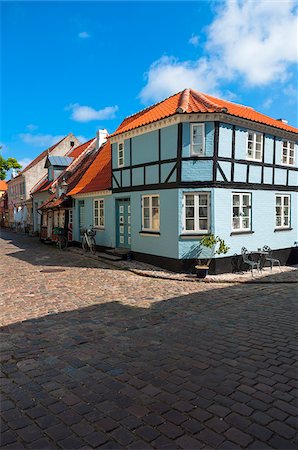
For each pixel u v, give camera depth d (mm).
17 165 57031
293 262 15992
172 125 12539
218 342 5699
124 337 5984
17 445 3158
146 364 4867
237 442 3162
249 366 4766
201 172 12289
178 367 4758
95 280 11219
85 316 7258
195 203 12375
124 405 3805
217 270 12469
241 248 13320
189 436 3256
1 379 4465
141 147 14148
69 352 5340
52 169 27672
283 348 5406
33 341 5828
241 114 13867
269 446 3104
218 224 12469
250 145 13781
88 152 26125
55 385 4281
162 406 3773
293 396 3959
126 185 15250
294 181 15930
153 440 3205
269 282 11125
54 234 22969
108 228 16922
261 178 14148
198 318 7086
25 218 39062
